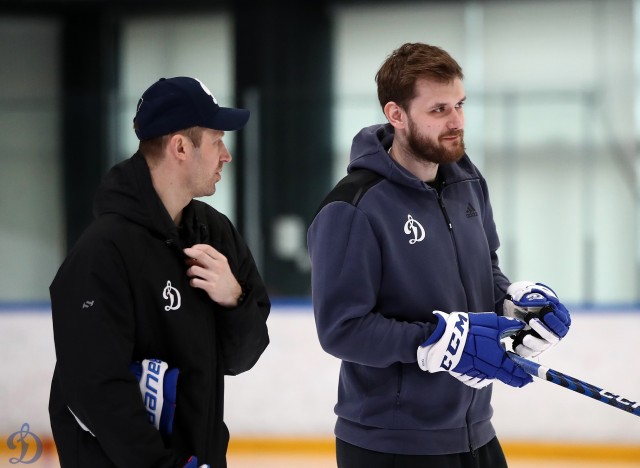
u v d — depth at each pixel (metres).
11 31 18.03
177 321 3.84
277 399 10.62
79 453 3.79
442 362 4.10
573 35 17.62
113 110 14.54
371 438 4.40
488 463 4.62
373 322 4.21
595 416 10.14
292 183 14.39
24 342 10.73
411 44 4.43
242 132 14.26
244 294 4.09
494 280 4.97
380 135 4.74
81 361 3.60
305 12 17.98
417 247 4.37
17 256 14.84
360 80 18.09
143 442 3.58
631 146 17.09
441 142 4.29
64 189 14.72
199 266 3.95
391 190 4.40
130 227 3.78
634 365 10.18
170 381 3.73
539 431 10.21
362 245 4.29
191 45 18.16
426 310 4.35
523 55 17.80
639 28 17.34
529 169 15.02
